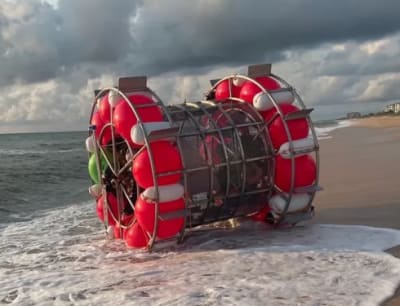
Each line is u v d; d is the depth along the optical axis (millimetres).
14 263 7734
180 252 7824
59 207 13609
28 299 5863
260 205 8984
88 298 5727
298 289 5535
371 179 13758
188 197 7980
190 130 8227
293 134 8641
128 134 7992
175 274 6469
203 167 8016
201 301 5285
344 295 5293
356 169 16141
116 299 5570
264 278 6016
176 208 7730
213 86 10078
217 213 8586
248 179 8539
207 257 7316
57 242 9172
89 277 6668
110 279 6457
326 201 10992
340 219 9352
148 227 7738
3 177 20375
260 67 9219
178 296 5480
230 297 5367
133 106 7859
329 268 6320
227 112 8844
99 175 9164
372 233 8148
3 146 56281
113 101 8352
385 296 5250
